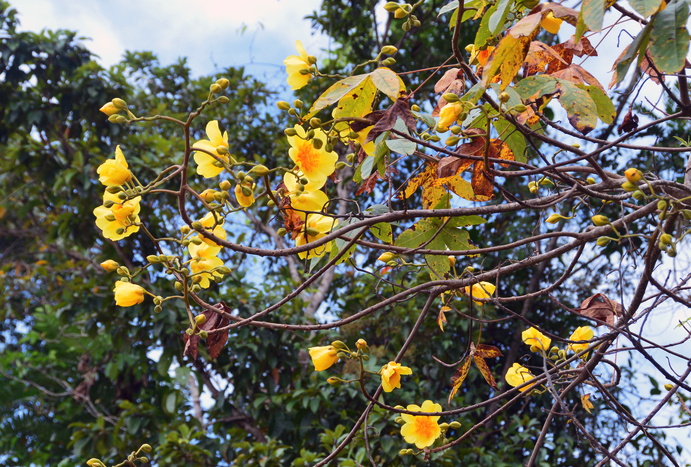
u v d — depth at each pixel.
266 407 4.50
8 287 6.88
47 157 5.25
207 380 4.64
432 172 1.46
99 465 1.32
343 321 1.31
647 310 1.36
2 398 6.66
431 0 5.00
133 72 6.89
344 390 4.12
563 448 4.23
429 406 1.67
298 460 3.40
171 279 4.50
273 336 4.35
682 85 1.10
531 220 4.82
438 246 1.51
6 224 6.76
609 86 1.44
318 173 1.21
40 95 5.33
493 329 5.15
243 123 6.67
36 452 6.66
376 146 1.30
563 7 1.04
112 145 5.66
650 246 1.01
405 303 4.65
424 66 5.63
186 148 0.99
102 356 6.29
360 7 5.73
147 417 4.51
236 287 4.59
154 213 5.04
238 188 1.10
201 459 4.01
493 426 4.52
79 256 5.91
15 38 5.17
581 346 1.67
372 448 3.45
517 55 1.03
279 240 6.12
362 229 1.22
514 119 1.09
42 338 6.35
